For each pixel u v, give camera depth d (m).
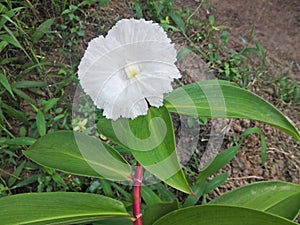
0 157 0.50
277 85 0.60
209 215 0.33
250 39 0.64
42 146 0.40
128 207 0.43
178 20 0.61
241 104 0.37
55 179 0.47
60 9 0.62
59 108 0.54
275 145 0.55
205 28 0.65
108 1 0.64
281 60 0.65
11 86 0.54
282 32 0.68
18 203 0.35
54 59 0.59
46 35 0.60
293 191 0.39
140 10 0.61
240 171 0.53
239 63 0.60
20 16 0.61
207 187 0.46
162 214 0.35
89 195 0.36
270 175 0.53
